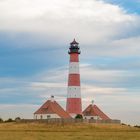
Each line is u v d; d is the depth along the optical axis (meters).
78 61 157.00
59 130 118.12
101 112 164.38
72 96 154.88
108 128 129.88
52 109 155.00
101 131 116.88
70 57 156.88
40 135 89.19
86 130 120.75
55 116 153.50
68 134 95.31
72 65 156.00
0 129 118.12
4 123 137.25
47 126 129.12
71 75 156.00
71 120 136.88
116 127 133.25
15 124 132.50
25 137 83.12
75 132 107.44
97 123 138.50
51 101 159.12
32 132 102.88
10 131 108.06
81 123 135.38
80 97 155.62
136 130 124.31
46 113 154.88
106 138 84.31
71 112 154.00
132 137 87.62
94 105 166.25
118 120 144.88
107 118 163.00
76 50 156.38
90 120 139.62
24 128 122.94
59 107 158.50
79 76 156.62
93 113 161.38
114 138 84.44
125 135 93.81
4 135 87.12
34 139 79.88
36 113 156.75
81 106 155.75
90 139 81.56
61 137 85.00
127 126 138.00
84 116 161.88
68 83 156.25
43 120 137.50
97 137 86.44
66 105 156.25
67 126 130.12
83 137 85.81
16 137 82.81
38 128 123.38
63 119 136.50
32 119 140.00
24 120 140.62
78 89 155.38
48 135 89.81
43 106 157.75
